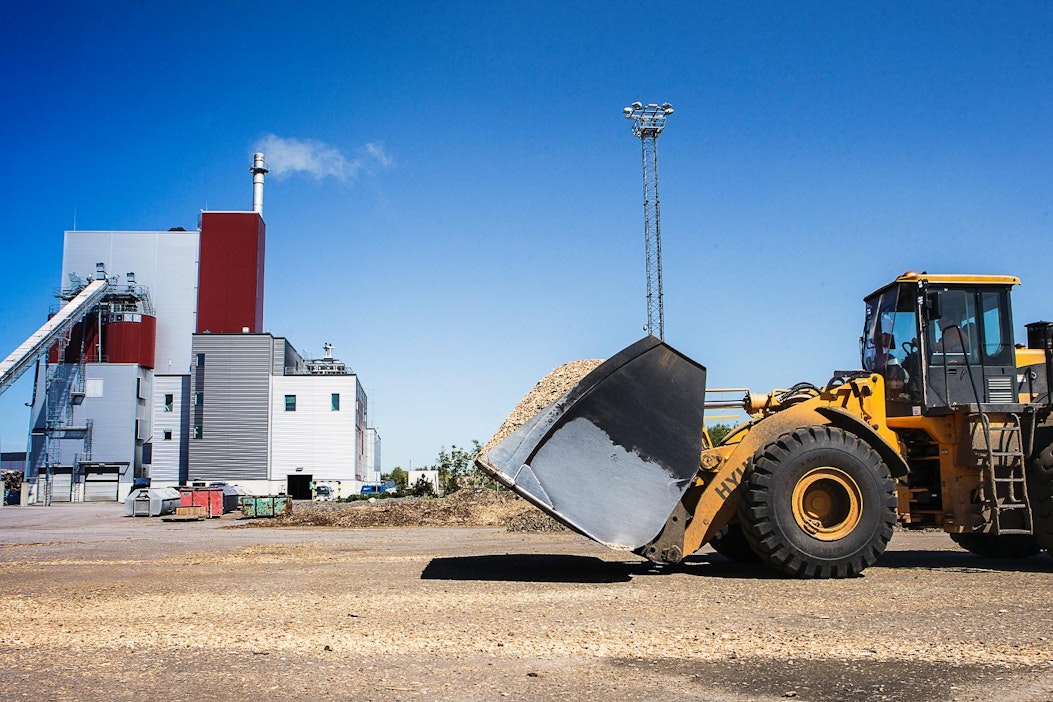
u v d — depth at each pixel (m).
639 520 7.94
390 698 4.14
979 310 9.50
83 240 68.38
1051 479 8.80
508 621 5.96
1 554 13.61
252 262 69.56
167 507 34.88
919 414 9.18
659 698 4.11
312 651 5.13
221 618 6.27
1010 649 4.97
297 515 27.72
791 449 8.24
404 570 9.33
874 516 8.21
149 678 4.55
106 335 66.19
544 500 7.80
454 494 29.23
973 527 8.87
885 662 4.73
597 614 6.23
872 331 9.98
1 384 53.59
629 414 8.30
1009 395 9.34
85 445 62.44
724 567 9.40
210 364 57.53
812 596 6.99
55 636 5.70
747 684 4.33
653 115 29.14
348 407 58.31
